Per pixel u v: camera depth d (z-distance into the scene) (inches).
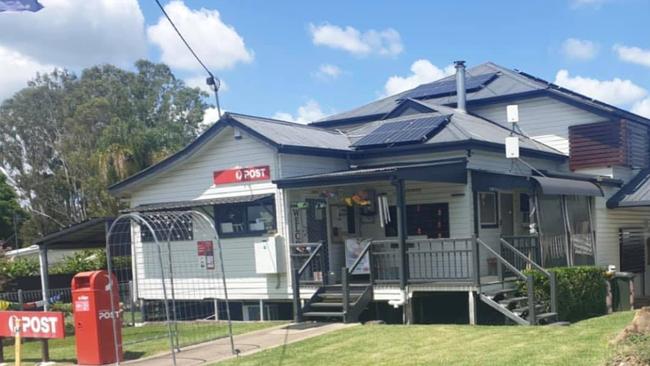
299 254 660.1
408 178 596.4
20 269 1037.8
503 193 741.9
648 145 937.5
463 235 669.9
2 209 1974.7
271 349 462.9
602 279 693.9
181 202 730.2
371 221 725.9
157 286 753.0
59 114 2137.1
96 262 1077.8
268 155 676.1
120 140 1807.3
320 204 701.3
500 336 460.8
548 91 875.4
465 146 676.1
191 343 518.9
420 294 629.0
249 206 694.5
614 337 421.7
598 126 853.8
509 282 614.2
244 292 697.6
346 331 519.2
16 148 2139.5
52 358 502.6
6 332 481.1
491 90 936.3
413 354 413.4
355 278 678.5
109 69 2272.4
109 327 455.8
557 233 719.1
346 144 753.6
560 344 418.3
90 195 1831.9
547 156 828.6
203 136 703.1
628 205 829.2
